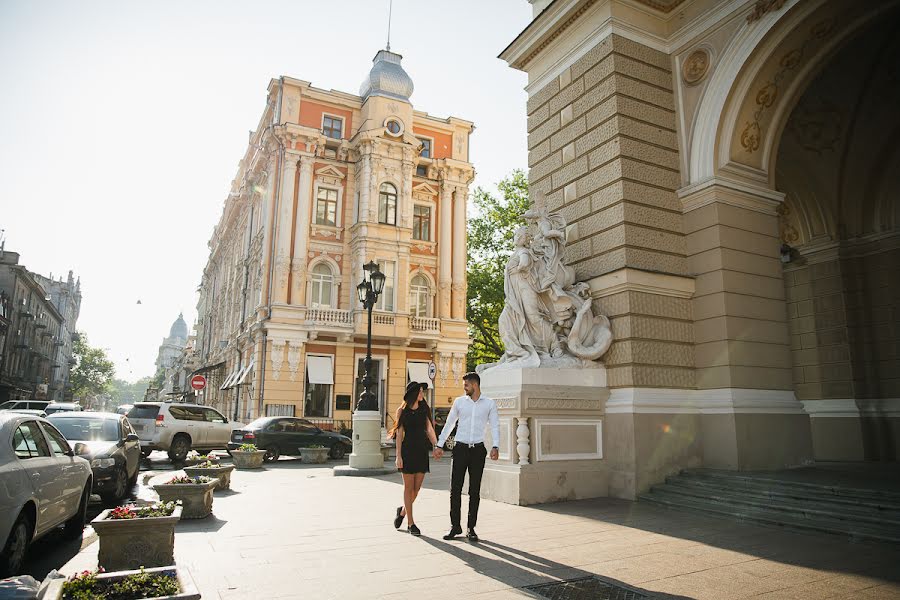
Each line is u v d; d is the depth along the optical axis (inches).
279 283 1111.6
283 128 1154.0
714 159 402.9
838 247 529.0
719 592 179.6
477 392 270.7
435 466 690.8
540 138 486.0
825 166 529.7
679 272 410.0
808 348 546.0
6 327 2053.4
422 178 1269.7
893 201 505.4
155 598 144.3
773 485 312.5
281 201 1141.1
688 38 433.7
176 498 301.9
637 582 189.5
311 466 683.4
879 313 505.7
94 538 283.4
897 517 250.5
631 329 378.3
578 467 366.6
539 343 395.5
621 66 422.6
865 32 432.8
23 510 207.3
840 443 506.9
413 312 1234.0
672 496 341.7
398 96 1249.4
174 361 4069.9
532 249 419.2
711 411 378.9
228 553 228.8
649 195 410.6
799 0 366.0
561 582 189.5
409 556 223.3
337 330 1117.1
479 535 261.3
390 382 1175.0
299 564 211.8
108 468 355.6
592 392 380.2
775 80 408.8
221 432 764.6
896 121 486.9
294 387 1094.4
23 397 2378.2
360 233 1160.2
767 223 418.6
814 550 231.1
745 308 393.7
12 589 130.1
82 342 4256.9
